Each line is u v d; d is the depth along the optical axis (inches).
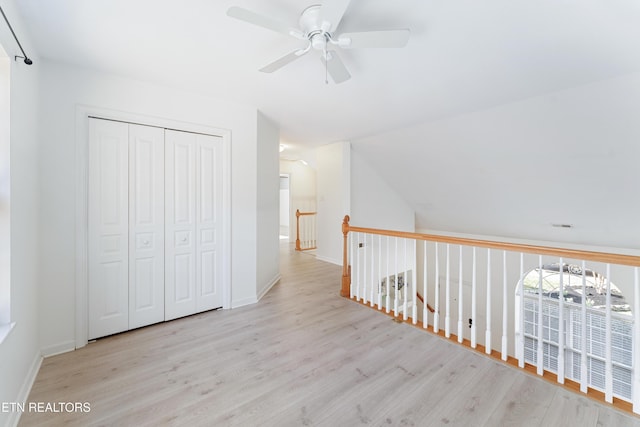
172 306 113.0
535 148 125.2
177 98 109.0
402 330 108.3
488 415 65.4
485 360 88.0
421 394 72.2
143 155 104.5
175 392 71.5
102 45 77.7
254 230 134.7
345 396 71.1
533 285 194.1
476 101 113.4
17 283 65.4
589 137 108.5
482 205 180.4
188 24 68.2
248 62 86.9
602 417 64.7
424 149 164.4
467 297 224.8
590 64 81.8
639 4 56.8
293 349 93.4
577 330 163.5
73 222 90.0
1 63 60.6
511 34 69.7
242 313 122.4
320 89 106.9
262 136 142.7
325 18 54.1
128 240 102.2
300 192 305.3
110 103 95.6
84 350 90.4
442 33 69.8
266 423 62.1
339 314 123.2
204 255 120.6
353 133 170.9
